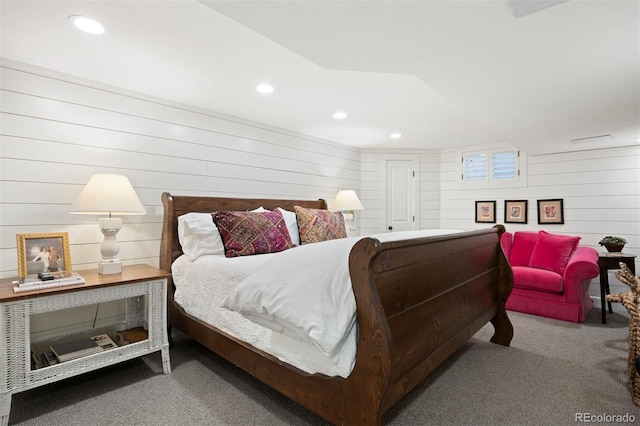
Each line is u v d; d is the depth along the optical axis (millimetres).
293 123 3693
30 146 2234
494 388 1998
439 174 5285
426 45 1624
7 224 2150
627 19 1378
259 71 2352
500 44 1606
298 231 3215
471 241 2283
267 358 1685
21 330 1708
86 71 2338
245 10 1333
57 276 1977
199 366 2303
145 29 1803
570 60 1773
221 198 3080
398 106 3131
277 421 1672
